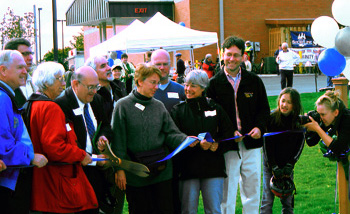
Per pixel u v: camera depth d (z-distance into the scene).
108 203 4.84
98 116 4.78
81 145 4.50
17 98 5.05
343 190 5.67
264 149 5.36
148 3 30.47
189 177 4.92
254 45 31.45
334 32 6.39
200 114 5.01
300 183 7.80
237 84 5.26
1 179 3.83
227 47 5.15
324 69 6.45
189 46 17.44
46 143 4.01
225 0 31.08
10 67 3.88
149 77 4.73
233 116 5.25
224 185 5.34
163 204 4.79
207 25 30.72
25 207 3.99
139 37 14.94
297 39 30.84
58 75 4.29
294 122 5.25
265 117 5.25
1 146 3.70
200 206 6.75
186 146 4.51
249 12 31.66
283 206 5.59
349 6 5.95
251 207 5.46
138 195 4.82
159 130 4.82
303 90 19.36
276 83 22.78
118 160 4.52
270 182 5.42
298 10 32.50
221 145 5.02
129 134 4.77
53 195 4.11
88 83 4.46
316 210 6.44
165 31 15.23
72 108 4.47
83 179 4.27
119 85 6.81
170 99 5.40
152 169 4.70
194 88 5.01
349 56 6.12
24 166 3.80
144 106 4.79
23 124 3.96
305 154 9.60
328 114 5.10
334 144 5.13
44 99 4.13
